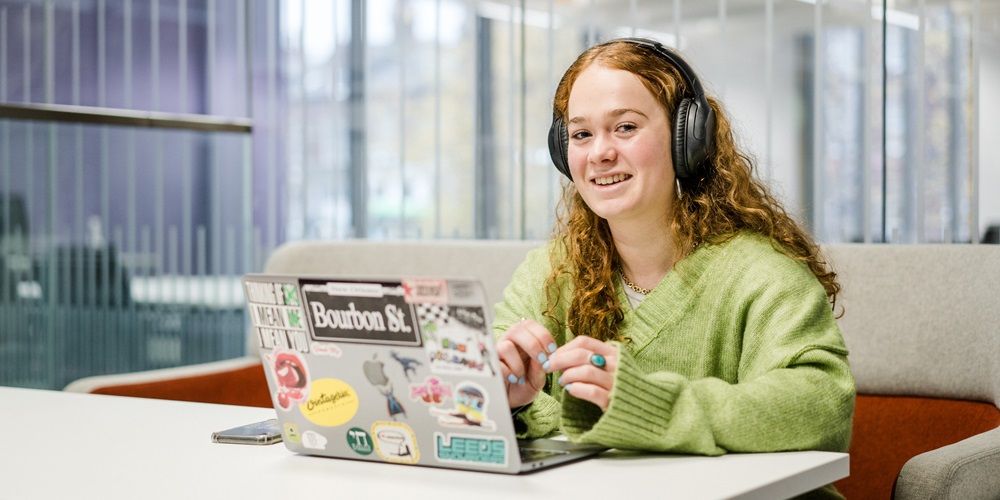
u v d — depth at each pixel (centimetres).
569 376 134
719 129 170
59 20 384
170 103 393
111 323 396
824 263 173
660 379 137
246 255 388
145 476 124
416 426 127
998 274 212
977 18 245
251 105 385
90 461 133
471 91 328
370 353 127
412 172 344
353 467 129
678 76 158
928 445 214
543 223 310
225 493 116
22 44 380
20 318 385
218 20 388
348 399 130
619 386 130
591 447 138
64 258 388
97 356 395
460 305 119
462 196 331
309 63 371
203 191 392
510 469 123
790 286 155
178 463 131
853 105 261
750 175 172
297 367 133
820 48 264
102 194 391
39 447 142
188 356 398
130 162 394
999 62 244
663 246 164
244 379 284
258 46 383
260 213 384
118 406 176
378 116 353
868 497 220
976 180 247
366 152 357
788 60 269
